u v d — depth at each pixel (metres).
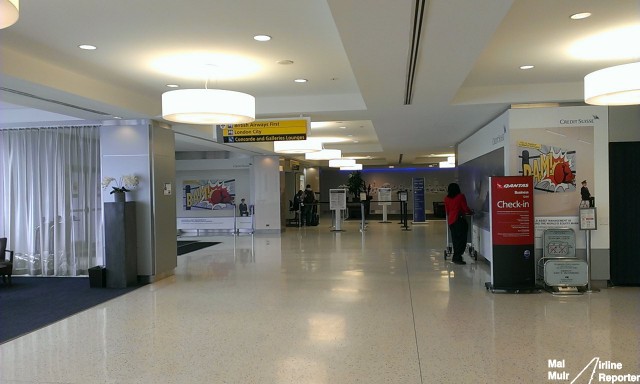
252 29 5.10
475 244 11.68
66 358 4.83
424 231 18.53
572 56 6.20
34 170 9.97
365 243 14.55
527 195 7.47
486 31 4.32
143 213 8.95
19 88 6.31
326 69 6.79
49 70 6.23
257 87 7.96
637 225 7.77
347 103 8.66
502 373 4.21
